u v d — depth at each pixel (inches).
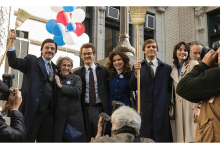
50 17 295.9
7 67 229.0
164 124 139.6
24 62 142.1
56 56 295.9
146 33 520.4
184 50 148.8
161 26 536.7
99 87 155.7
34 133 133.4
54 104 142.6
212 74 83.4
